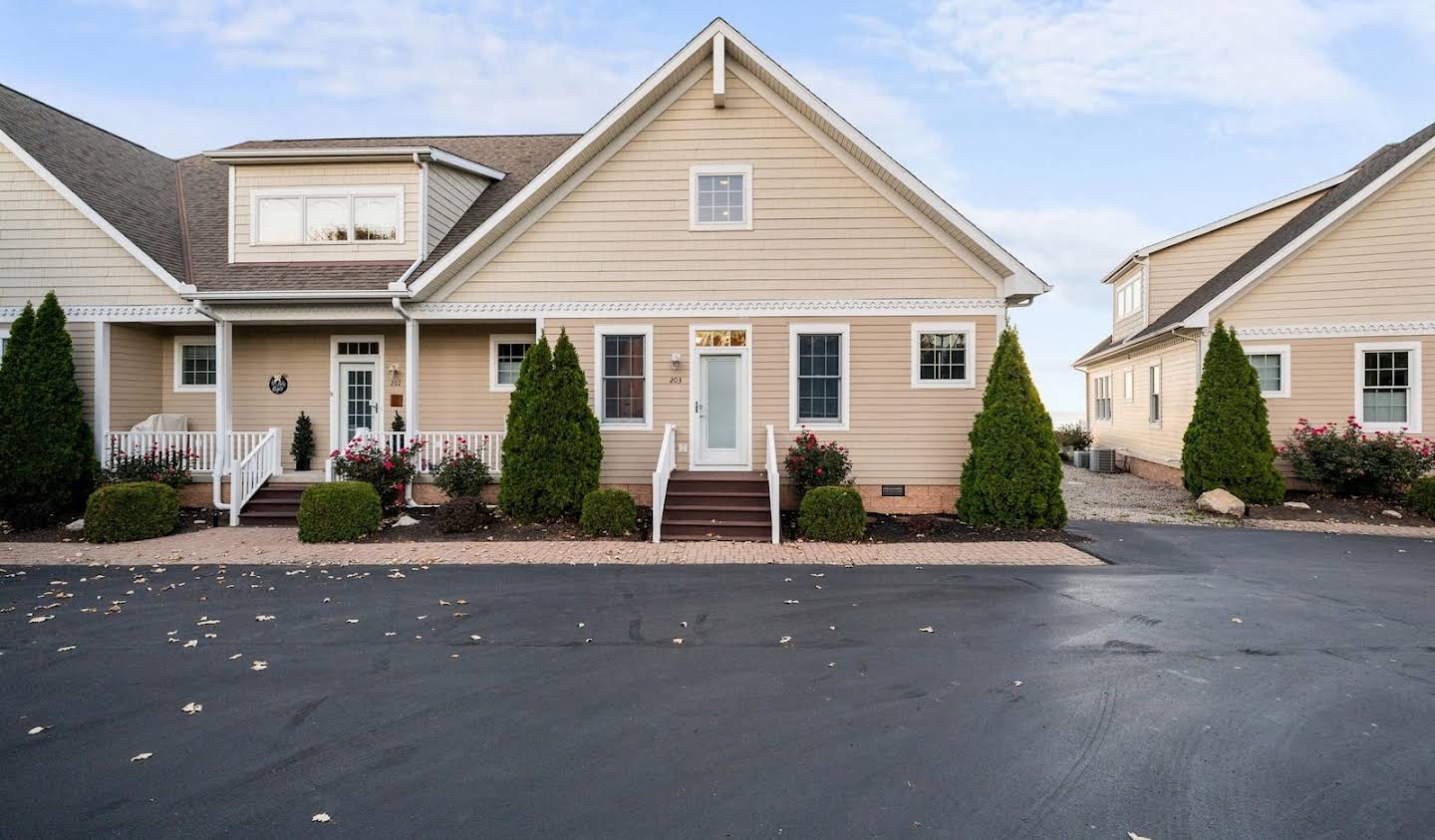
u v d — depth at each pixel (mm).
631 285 13484
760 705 5176
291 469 15195
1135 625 7121
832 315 13305
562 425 12305
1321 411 15547
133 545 10906
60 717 4977
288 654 6273
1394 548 10945
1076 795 3992
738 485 12656
